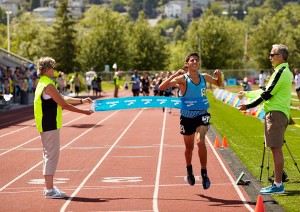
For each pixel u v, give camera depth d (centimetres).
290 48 9544
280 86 1006
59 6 9519
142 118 2855
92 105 1052
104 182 1174
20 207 961
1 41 10869
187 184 1138
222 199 1000
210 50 9838
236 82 7862
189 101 1011
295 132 2142
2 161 1475
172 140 1900
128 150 1658
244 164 1381
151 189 1097
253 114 2008
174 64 11369
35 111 1013
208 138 1952
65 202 992
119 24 10125
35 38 10444
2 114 3169
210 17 9981
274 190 1016
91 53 9975
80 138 1970
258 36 9631
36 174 1279
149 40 10388
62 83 5253
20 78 4025
